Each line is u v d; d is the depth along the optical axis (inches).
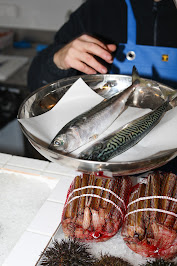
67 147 34.6
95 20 61.1
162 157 29.9
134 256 33.9
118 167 28.9
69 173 42.6
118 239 35.4
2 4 94.6
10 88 79.0
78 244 32.0
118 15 58.9
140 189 34.6
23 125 34.8
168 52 52.4
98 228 32.9
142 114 39.6
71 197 34.9
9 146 49.8
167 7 55.2
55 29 96.0
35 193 41.6
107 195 33.9
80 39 49.2
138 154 34.3
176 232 31.5
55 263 30.3
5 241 36.2
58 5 90.9
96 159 32.5
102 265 31.0
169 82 54.5
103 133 37.5
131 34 53.1
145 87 41.3
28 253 33.6
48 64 56.6
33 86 64.4
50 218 36.8
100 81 43.3
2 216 38.6
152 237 32.1
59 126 37.7
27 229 35.7
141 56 53.9
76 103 40.6
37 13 94.0
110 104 38.4
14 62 88.0
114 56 55.1
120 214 33.8
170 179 34.8
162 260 31.1
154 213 32.4
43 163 44.4
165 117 38.4
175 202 33.1
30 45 96.3
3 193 41.4
